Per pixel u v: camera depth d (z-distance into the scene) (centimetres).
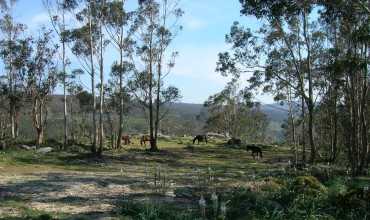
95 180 2323
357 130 3888
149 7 5256
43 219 1429
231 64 4338
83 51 4572
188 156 4838
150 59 5362
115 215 1494
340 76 3675
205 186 2161
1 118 6500
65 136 4991
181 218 1405
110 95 5719
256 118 9338
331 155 4788
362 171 3108
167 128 10081
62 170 3133
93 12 4512
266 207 1513
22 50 5397
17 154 3700
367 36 2645
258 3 2531
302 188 1777
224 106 9244
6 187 2053
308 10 2723
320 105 4959
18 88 5481
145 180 2423
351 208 1541
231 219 1403
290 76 4488
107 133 7519
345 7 2583
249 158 5003
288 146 7338
